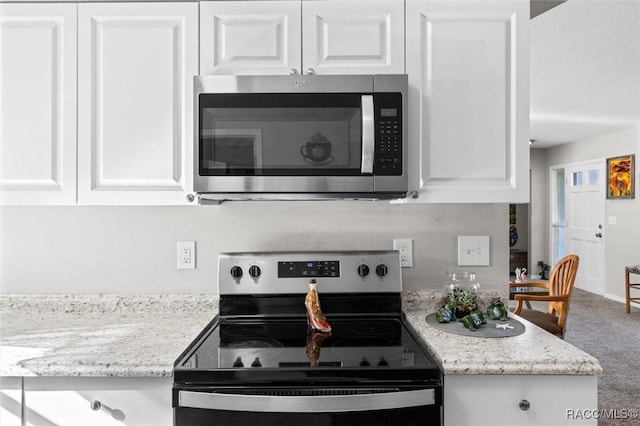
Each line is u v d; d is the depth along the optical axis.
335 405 1.04
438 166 1.42
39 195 1.43
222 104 1.36
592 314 4.80
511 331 1.35
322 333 1.43
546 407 1.11
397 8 1.43
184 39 1.43
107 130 1.43
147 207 1.72
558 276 3.32
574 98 3.96
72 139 1.43
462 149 1.42
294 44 1.43
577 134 5.79
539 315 3.26
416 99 1.42
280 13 1.43
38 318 1.62
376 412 1.06
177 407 1.07
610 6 2.26
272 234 1.73
